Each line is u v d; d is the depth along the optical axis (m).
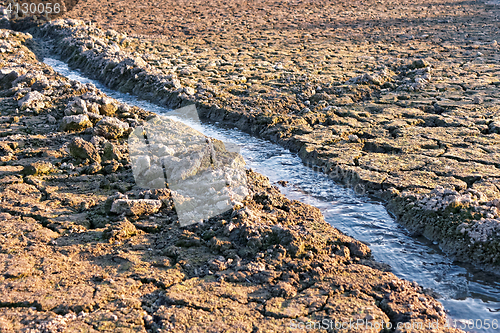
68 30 16.42
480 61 13.12
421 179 6.36
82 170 6.48
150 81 11.45
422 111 9.21
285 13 22.98
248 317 3.72
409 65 12.38
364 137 8.11
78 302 3.80
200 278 4.26
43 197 5.74
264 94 10.41
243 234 4.80
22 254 4.46
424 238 5.30
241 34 17.89
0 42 14.27
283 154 7.86
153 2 25.83
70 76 12.95
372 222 5.63
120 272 4.28
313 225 5.27
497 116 8.61
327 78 11.54
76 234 4.92
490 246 4.75
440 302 4.20
